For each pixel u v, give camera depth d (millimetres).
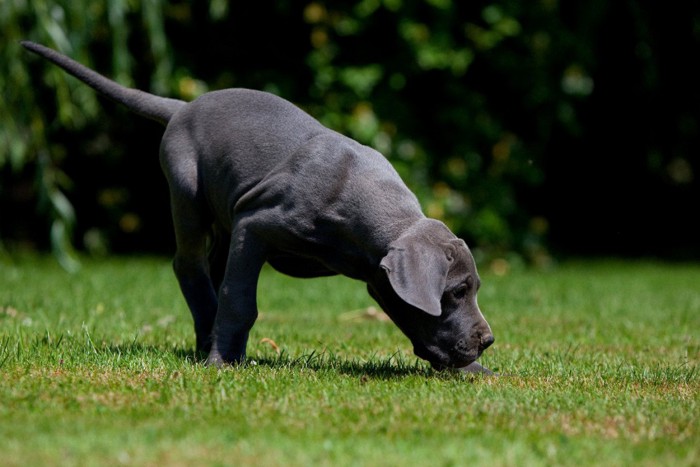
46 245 23406
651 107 24609
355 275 8828
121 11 17938
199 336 9930
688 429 7055
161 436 6438
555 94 22531
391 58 21719
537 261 22953
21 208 23172
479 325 8586
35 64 18406
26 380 7980
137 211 23031
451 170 22000
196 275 10000
